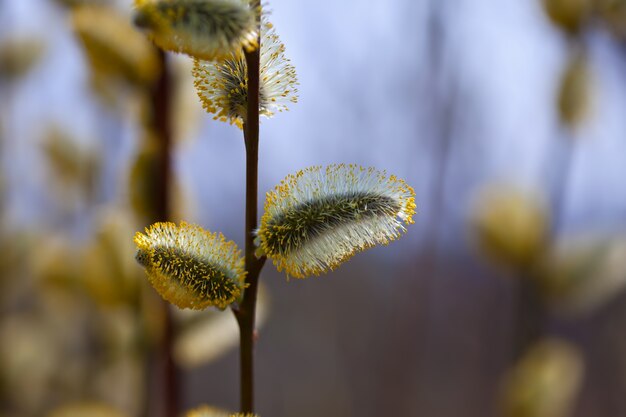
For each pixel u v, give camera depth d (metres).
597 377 1.25
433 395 1.45
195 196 0.53
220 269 0.38
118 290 0.50
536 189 0.60
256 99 0.39
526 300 0.61
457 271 1.31
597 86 0.62
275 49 0.39
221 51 0.37
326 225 0.39
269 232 0.39
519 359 0.62
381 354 1.12
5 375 0.70
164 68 0.51
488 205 0.60
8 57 0.77
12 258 0.72
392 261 1.21
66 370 0.70
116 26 0.50
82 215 0.67
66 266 0.57
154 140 0.51
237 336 0.50
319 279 1.48
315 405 1.42
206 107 0.39
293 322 1.57
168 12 0.37
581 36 0.61
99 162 0.65
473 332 1.38
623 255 0.58
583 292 0.59
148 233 0.38
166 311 0.50
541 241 0.59
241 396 0.39
